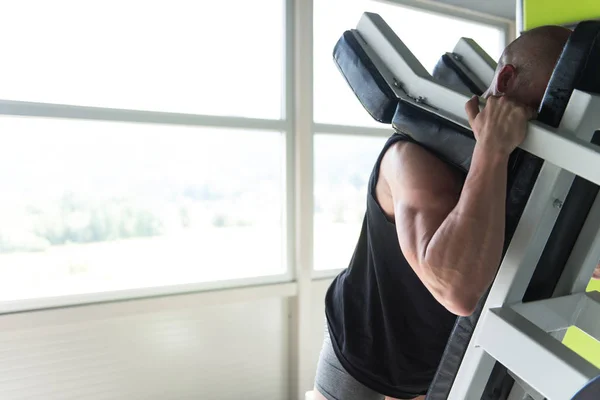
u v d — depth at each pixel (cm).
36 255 230
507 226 69
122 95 244
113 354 240
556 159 61
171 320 253
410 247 73
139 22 247
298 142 284
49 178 230
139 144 249
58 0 229
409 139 81
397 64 86
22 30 222
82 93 235
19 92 222
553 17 119
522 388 79
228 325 269
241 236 281
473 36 366
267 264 290
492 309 66
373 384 100
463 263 64
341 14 305
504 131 63
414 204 74
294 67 284
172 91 256
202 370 263
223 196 274
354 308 102
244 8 275
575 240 80
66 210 234
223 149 271
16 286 227
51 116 224
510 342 62
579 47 63
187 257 266
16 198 224
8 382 220
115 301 237
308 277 288
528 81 75
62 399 230
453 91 75
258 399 281
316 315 298
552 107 64
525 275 67
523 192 67
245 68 276
